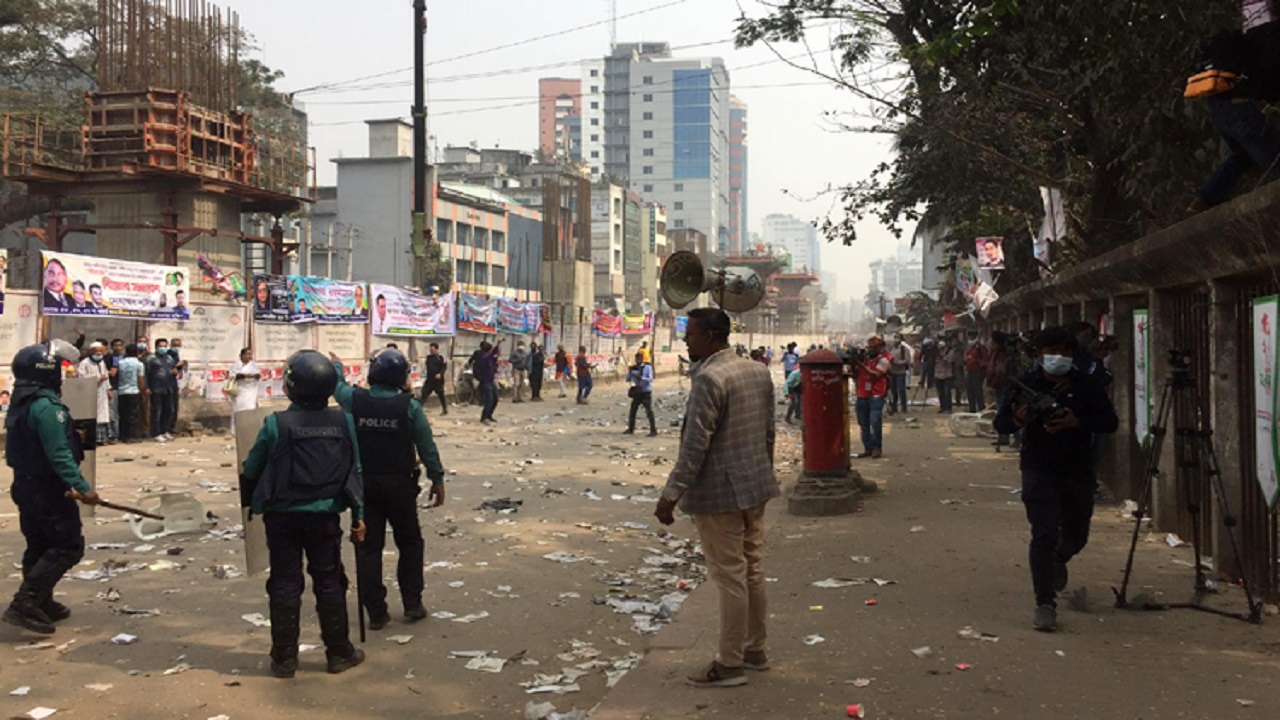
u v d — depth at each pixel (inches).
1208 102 261.9
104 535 366.6
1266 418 238.2
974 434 738.2
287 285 863.7
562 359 1409.9
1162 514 339.3
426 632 249.6
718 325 201.2
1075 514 237.0
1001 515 391.5
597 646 239.8
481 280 2918.3
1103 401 230.8
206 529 378.6
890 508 411.5
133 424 687.7
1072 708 175.2
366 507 252.5
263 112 1796.3
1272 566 246.1
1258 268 240.2
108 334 727.1
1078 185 676.7
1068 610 245.0
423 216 1029.2
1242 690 183.3
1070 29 398.0
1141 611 242.8
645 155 7696.9
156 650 232.1
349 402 257.8
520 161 4060.0
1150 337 343.0
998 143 729.0
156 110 924.6
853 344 618.2
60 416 241.8
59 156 1149.1
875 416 602.2
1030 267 985.5
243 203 1060.5
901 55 503.8
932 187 891.4
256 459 215.6
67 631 246.5
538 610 271.3
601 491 498.6
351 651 220.7
